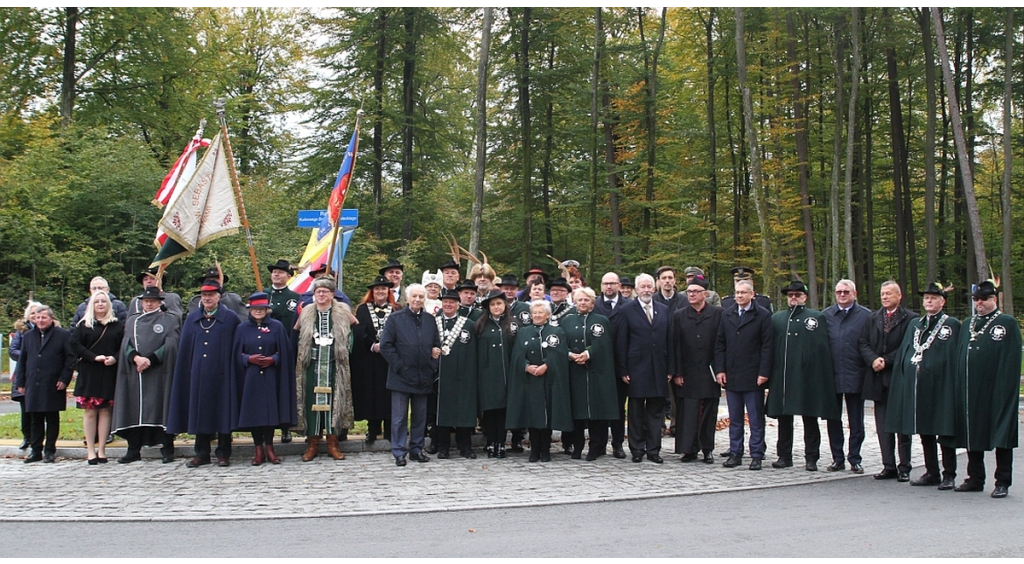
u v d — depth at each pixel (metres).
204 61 30.22
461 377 10.41
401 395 10.01
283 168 31.09
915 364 8.91
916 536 6.60
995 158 39.09
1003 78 32.84
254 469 9.66
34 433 10.23
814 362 9.90
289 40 35.56
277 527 6.89
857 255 32.56
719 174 31.75
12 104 26.12
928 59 27.98
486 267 11.80
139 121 28.58
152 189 24.33
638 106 29.03
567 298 11.34
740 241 31.27
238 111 32.62
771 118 28.61
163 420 10.17
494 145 31.11
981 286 8.70
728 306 11.41
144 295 10.36
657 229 29.98
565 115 30.23
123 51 28.06
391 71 29.39
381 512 7.39
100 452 10.20
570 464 10.17
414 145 30.73
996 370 8.45
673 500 8.02
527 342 10.32
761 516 7.32
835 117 30.30
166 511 7.44
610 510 7.54
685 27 31.36
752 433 10.05
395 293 11.27
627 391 10.64
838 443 10.00
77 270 22.55
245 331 9.91
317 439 10.39
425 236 30.95
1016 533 6.72
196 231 11.21
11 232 21.75
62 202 23.39
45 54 26.73
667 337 10.52
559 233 33.78
